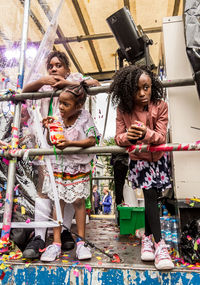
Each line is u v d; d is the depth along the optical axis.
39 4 1.71
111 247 1.36
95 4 2.11
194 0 1.16
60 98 1.22
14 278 1.00
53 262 1.04
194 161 1.26
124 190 2.11
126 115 1.24
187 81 1.23
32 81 1.45
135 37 1.84
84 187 1.25
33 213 1.22
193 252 1.04
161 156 1.14
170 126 1.37
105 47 2.61
